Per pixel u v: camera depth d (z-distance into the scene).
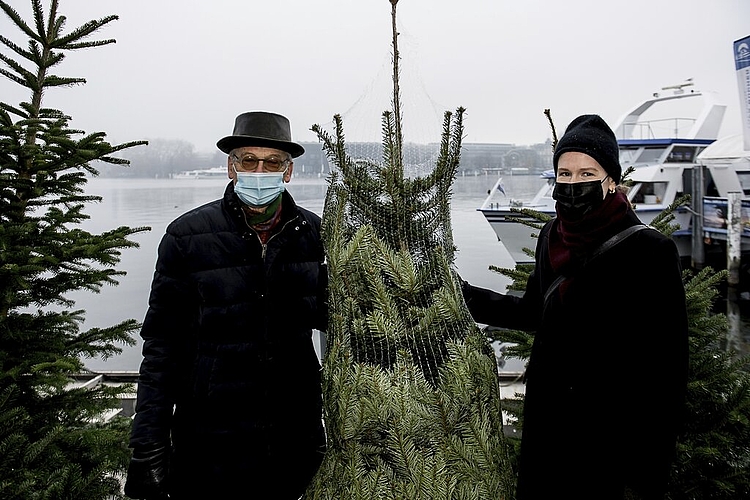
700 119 17.50
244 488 2.08
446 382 1.59
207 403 2.05
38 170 2.87
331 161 1.81
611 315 1.75
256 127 2.16
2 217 2.91
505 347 3.46
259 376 2.09
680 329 1.67
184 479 2.07
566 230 1.85
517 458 2.69
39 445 2.51
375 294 1.63
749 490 2.31
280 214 2.23
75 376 5.65
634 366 1.72
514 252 14.66
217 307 2.07
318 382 2.26
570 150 1.76
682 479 2.35
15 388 2.62
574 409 1.78
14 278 2.64
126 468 3.05
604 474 1.75
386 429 1.56
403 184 1.68
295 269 2.19
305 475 2.19
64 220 2.99
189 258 2.09
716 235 15.27
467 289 2.20
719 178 16.00
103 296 10.34
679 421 1.71
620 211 1.79
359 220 1.72
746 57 11.34
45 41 3.03
